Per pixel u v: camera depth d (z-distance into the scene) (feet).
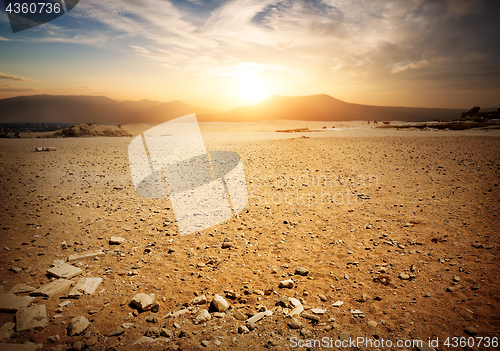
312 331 9.49
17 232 18.08
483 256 14.01
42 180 33.09
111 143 79.20
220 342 8.96
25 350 8.17
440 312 10.14
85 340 8.89
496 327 9.11
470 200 23.22
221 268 14.35
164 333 9.29
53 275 12.84
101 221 20.53
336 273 13.69
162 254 15.80
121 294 11.82
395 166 39.86
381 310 10.57
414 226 18.86
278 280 13.19
